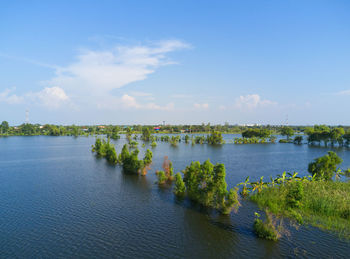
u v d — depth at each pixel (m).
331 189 55.44
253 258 33.06
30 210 50.41
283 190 56.34
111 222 44.47
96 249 35.09
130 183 72.38
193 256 33.50
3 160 118.75
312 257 33.12
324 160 68.00
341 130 196.25
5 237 38.50
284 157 133.50
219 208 49.12
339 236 38.56
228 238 38.53
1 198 58.28
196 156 136.00
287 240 37.66
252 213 48.31
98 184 71.31
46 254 33.66
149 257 33.19
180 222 44.44
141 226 42.84
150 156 85.31
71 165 103.81
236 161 118.38
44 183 72.88
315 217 45.03
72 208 51.59
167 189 65.81
